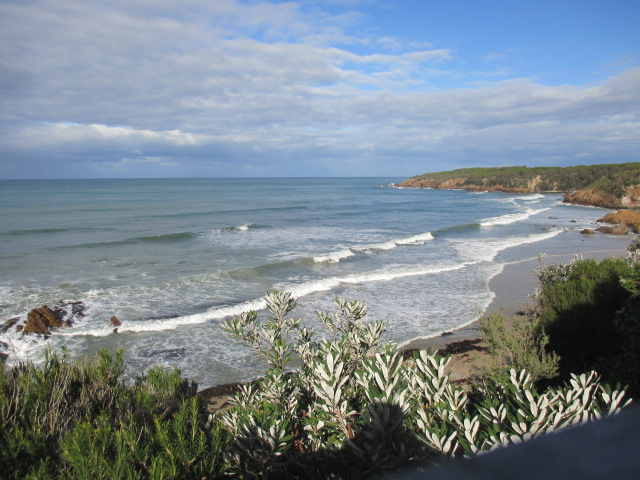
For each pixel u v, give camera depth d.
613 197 57.50
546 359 6.67
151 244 26.47
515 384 2.42
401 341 11.05
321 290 16.30
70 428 3.70
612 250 25.33
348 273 19.16
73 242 26.44
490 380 3.03
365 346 4.39
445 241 29.14
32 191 86.75
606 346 6.62
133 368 9.70
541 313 9.02
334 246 26.23
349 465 2.48
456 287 16.64
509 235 32.28
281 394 3.61
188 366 9.81
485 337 7.84
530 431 1.92
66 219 38.44
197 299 15.05
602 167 93.81
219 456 2.79
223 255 23.03
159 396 4.76
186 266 20.25
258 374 9.38
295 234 31.58
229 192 90.31
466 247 26.56
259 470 2.62
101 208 49.16
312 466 2.75
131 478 2.41
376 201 68.31
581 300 7.73
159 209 48.84
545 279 11.80
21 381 4.28
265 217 42.62
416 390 2.67
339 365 2.67
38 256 22.27
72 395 4.57
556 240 29.81
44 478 2.65
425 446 2.06
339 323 5.05
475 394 3.12
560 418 2.02
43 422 3.61
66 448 2.80
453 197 80.50
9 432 3.25
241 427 2.79
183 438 2.77
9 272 18.62
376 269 20.00
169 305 14.32
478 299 14.97
